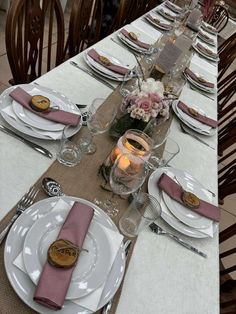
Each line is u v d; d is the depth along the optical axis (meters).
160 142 1.09
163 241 0.85
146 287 0.72
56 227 0.70
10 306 0.57
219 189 1.77
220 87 2.92
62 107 1.06
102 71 1.40
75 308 0.59
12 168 0.83
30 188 0.80
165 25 2.46
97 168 0.94
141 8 3.16
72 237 0.67
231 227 1.33
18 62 1.36
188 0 3.43
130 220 0.83
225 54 3.33
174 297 0.73
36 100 0.98
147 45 1.93
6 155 0.86
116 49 1.78
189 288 0.77
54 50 2.95
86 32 2.00
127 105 1.03
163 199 0.94
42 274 0.59
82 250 0.68
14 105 0.95
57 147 0.95
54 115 0.98
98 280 0.64
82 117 1.08
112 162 0.90
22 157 0.87
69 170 0.90
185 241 0.88
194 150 1.30
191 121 1.41
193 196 0.96
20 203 0.75
